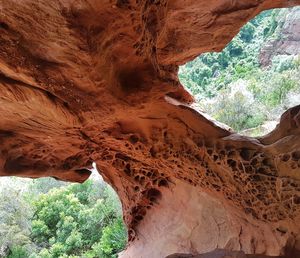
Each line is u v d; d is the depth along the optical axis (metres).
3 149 4.75
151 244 6.22
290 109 4.41
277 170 4.36
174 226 5.97
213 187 5.16
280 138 4.40
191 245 5.73
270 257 4.96
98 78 3.36
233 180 4.79
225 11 4.95
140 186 6.07
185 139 4.85
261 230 5.09
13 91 3.58
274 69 17.39
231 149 4.56
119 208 16.44
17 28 2.96
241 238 5.30
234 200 5.05
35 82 3.34
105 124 4.57
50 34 2.93
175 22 4.88
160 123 4.81
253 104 13.30
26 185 19.69
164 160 5.25
